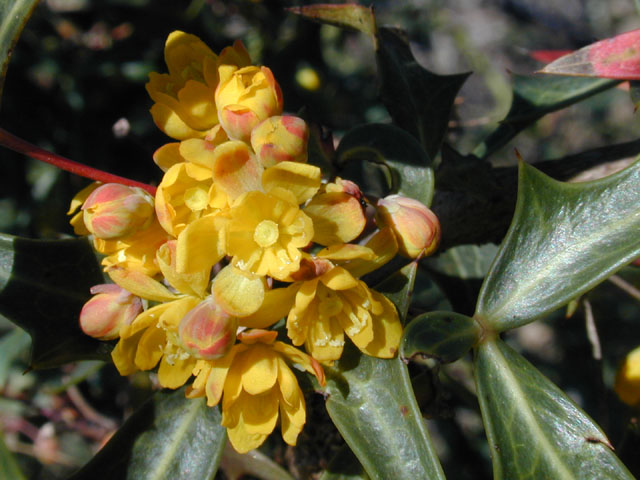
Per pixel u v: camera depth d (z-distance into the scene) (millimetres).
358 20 120
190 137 97
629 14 399
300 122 87
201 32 192
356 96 228
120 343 89
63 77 174
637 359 120
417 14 292
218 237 81
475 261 144
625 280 165
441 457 222
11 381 173
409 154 104
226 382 84
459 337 88
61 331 100
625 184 89
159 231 91
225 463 128
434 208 122
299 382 89
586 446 84
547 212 91
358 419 85
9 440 176
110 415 179
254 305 80
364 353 87
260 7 200
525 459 85
